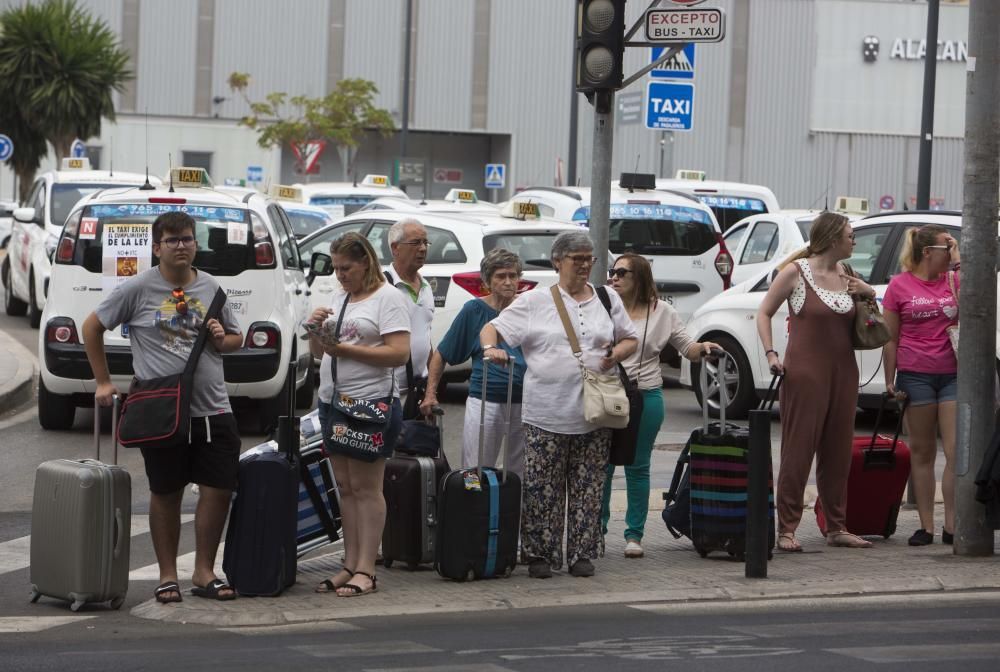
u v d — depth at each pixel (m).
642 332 11.38
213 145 77.25
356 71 78.94
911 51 82.12
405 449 10.89
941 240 11.90
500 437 11.04
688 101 24.00
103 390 9.66
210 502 9.78
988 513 11.32
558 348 10.45
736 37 80.94
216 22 76.94
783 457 11.71
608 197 12.66
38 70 55.03
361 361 9.77
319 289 20.61
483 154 83.62
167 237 9.48
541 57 80.94
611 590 10.20
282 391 16.73
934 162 83.00
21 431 17.03
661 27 12.50
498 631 9.02
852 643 8.67
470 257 18.88
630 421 10.65
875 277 17.42
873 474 12.09
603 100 12.60
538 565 10.62
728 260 23.50
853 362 11.66
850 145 82.31
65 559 9.52
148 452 9.56
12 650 8.41
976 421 11.45
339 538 10.77
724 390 11.38
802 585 10.34
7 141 44.41
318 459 10.64
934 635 8.91
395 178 58.19
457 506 10.35
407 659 8.20
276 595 9.83
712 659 8.23
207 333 9.56
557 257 10.52
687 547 11.88
